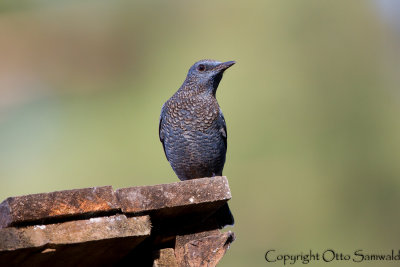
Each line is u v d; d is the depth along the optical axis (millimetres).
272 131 14766
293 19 16031
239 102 14891
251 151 14484
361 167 15086
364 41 16422
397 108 16156
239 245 14141
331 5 16156
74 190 5551
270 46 15703
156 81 15781
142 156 14336
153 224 6316
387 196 15188
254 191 14320
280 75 15477
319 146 14938
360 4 16469
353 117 15531
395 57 16859
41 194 5441
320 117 15367
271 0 16016
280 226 14273
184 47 16203
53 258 5777
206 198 6047
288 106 15156
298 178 14570
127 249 6086
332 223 14570
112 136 14797
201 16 16438
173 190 5973
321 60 15812
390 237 14844
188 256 6215
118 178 14148
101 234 5605
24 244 5316
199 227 6492
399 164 15555
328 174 14844
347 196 14773
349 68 15992
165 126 10180
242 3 16125
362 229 14719
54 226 5492
